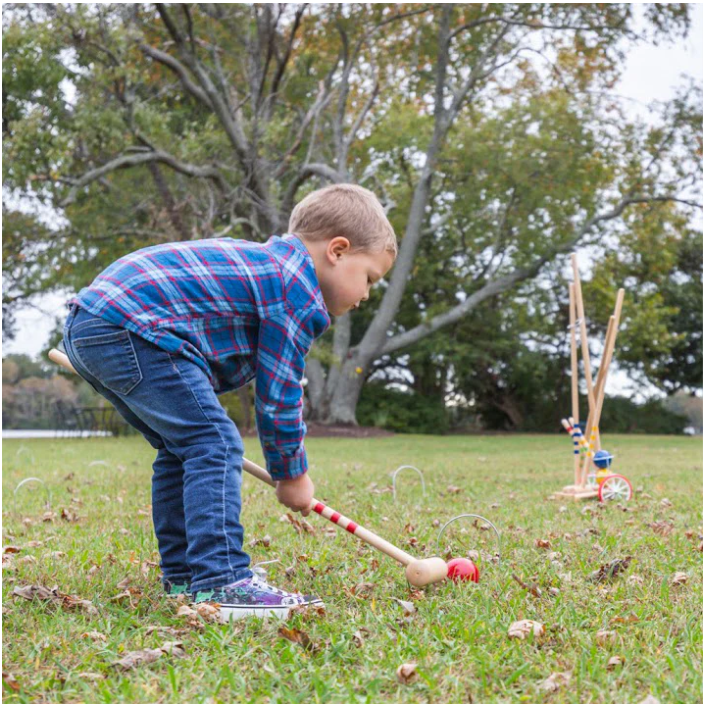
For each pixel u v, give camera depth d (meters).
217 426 2.43
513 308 23.05
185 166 15.15
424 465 8.56
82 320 2.42
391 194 17.97
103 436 18.31
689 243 24.28
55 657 2.01
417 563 2.72
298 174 16.59
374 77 18.67
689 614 2.45
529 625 2.25
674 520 4.43
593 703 1.81
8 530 3.93
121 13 14.88
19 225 16.33
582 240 20.97
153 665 1.98
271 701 1.78
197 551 2.40
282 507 4.80
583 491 5.56
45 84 14.19
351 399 18.98
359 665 2.02
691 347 25.06
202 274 2.43
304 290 2.50
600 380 5.54
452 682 1.88
